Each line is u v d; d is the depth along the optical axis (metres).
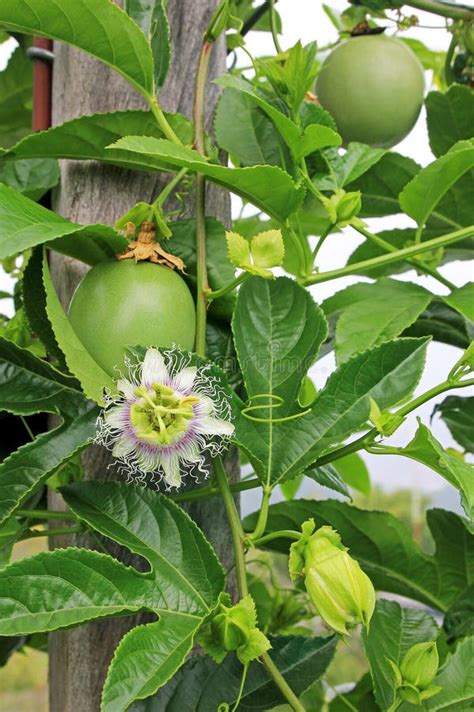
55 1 0.59
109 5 0.60
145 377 0.56
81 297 0.60
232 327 0.61
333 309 0.70
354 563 0.54
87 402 0.61
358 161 0.70
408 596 0.82
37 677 2.92
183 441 0.57
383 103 0.76
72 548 0.55
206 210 0.67
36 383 0.61
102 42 0.61
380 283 0.69
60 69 0.68
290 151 0.69
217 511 0.66
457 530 0.79
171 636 0.55
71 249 0.62
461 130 0.79
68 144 0.64
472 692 0.61
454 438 0.82
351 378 0.61
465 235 0.67
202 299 0.62
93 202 0.66
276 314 0.62
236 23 0.77
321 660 0.61
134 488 0.59
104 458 0.65
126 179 0.66
